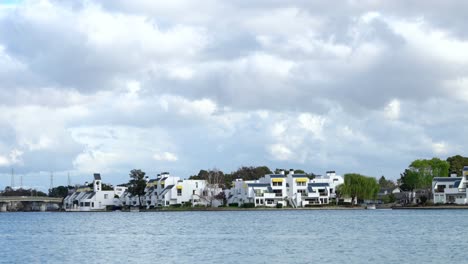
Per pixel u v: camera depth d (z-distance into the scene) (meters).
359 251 84.81
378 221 159.00
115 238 115.50
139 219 199.50
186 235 119.44
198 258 79.44
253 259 77.56
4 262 78.69
